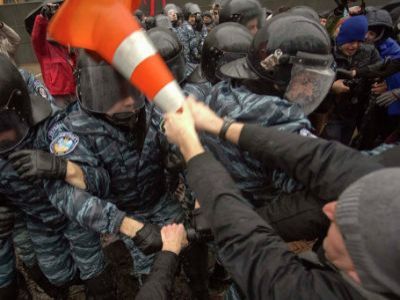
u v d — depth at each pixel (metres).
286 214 1.44
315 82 1.51
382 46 4.14
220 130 1.33
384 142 3.91
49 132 1.93
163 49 2.62
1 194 2.10
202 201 1.08
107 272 2.52
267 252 0.97
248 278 0.98
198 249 2.40
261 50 1.54
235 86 1.68
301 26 1.48
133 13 1.32
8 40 4.04
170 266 1.67
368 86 3.72
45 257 2.40
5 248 2.24
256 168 1.53
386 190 0.72
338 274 0.89
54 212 2.19
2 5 11.38
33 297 3.00
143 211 2.29
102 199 1.99
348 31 3.56
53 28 1.27
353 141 4.41
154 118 2.03
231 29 2.56
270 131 1.26
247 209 1.05
